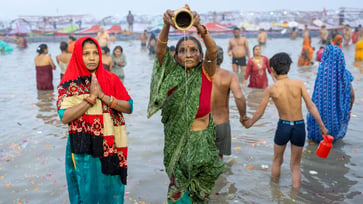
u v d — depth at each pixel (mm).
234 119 6266
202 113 3014
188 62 2941
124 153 3051
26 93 9109
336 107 4871
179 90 2963
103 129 2891
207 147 3051
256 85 8922
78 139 2820
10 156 4715
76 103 2818
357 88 8461
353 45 22984
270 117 6367
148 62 15484
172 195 2998
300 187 3789
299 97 3766
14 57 18812
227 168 4289
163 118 3123
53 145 5129
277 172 3990
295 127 3781
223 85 4016
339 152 4723
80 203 2984
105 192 2990
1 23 36719
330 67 4805
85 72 2871
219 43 27062
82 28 39312
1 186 3861
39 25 37656
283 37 33656
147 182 3934
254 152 4746
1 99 8375
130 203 3492
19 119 6582
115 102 2883
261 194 3658
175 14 2588
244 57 11445
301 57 12555
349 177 4008
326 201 3498
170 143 3051
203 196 3111
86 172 2869
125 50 22406
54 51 22406
